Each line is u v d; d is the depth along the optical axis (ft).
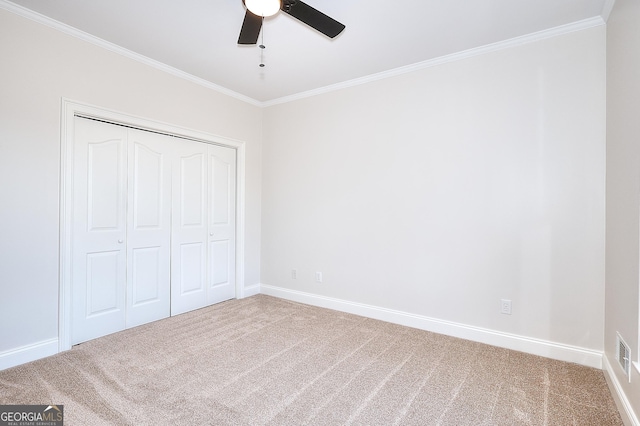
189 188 11.40
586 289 7.67
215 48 9.16
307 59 9.73
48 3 7.18
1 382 6.66
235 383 6.72
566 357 7.86
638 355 5.24
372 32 8.20
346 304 11.46
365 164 11.00
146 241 10.19
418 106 9.98
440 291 9.62
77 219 8.62
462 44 8.78
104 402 6.00
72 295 8.46
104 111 8.88
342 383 6.75
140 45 9.02
